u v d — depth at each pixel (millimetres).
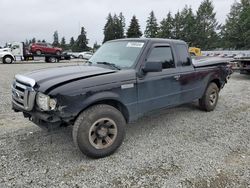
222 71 6426
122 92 3877
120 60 4434
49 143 4176
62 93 3270
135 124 5223
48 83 3359
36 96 3408
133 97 4070
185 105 6715
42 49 32438
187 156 3795
